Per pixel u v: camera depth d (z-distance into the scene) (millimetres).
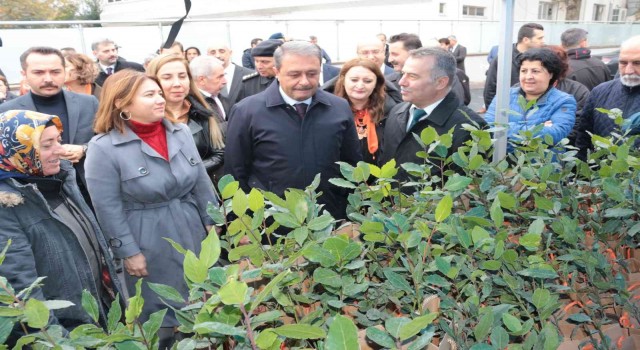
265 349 747
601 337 1006
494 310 952
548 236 1177
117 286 2012
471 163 1285
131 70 2123
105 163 2047
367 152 3074
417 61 2211
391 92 3354
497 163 1467
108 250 1983
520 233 1273
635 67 2580
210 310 748
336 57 13344
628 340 1063
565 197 1314
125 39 8898
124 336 803
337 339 599
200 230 2279
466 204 1406
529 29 4652
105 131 2102
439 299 993
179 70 2861
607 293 1190
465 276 1114
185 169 2217
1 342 840
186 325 939
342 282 962
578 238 1167
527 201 1438
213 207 1094
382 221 1106
